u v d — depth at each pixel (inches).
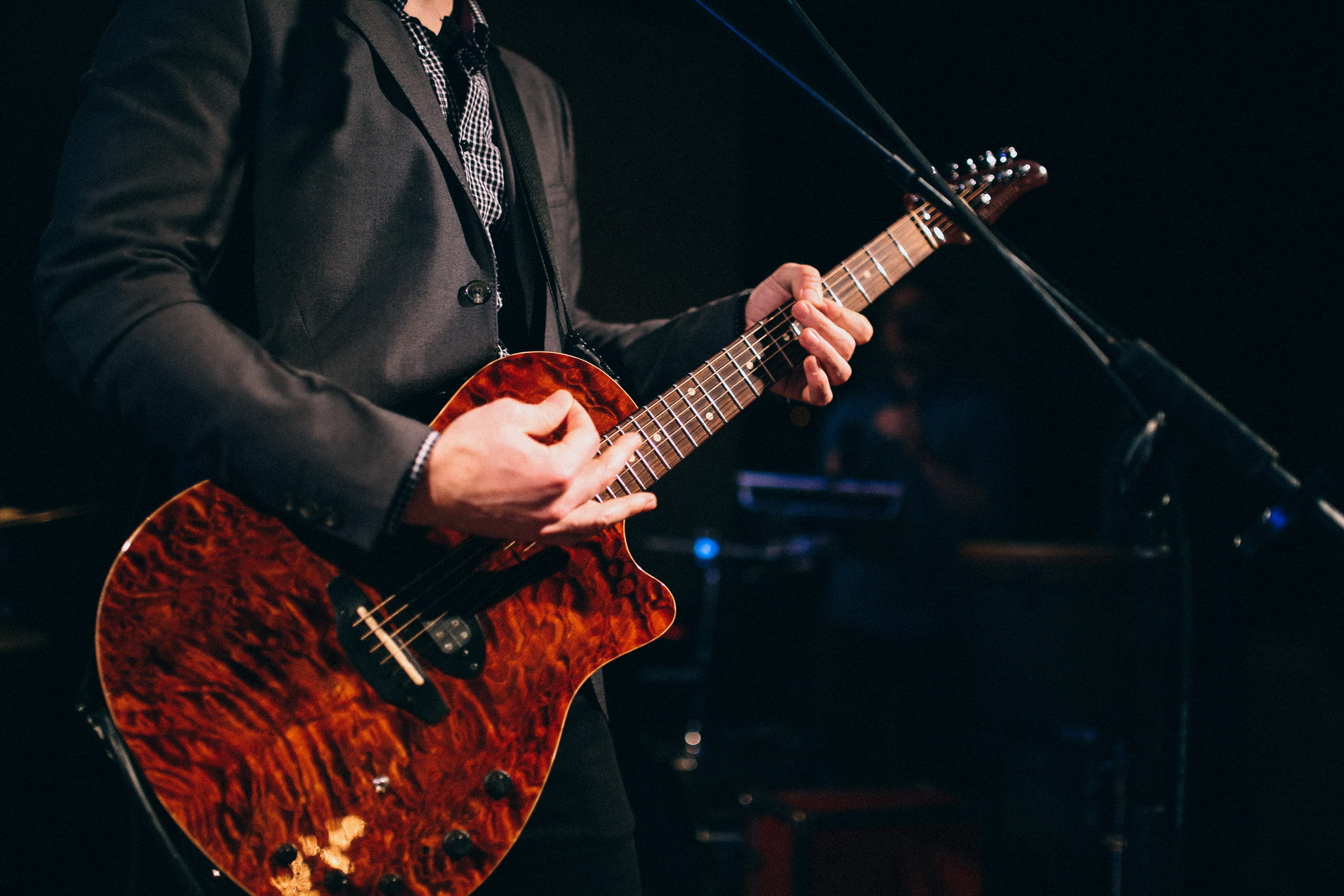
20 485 113.9
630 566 40.2
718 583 188.1
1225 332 117.9
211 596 33.2
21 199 116.9
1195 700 77.2
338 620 34.9
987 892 94.7
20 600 99.5
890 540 149.3
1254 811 91.4
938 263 204.4
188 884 33.9
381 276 37.9
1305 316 112.3
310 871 32.7
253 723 33.1
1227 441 41.4
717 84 166.9
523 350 44.4
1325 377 109.0
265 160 36.6
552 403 35.5
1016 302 198.4
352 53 38.7
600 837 41.1
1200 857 76.2
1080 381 188.2
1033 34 149.2
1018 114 155.6
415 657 35.8
